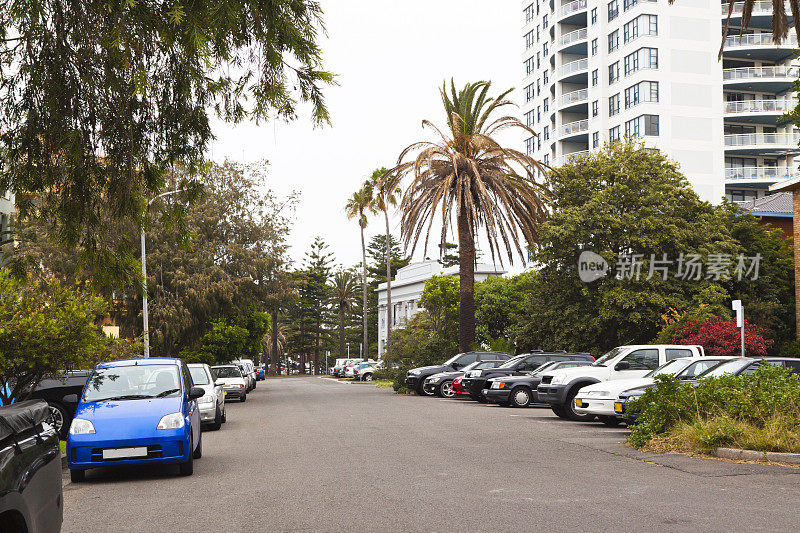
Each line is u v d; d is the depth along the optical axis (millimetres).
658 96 60812
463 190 32938
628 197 32906
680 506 7559
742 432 11141
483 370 26609
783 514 7125
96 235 10148
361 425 17797
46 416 5289
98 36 8484
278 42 8297
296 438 15258
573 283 33531
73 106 8844
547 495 8273
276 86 8461
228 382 32000
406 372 36375
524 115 79375
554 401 19016
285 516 7457
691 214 33812
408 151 34344
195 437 11555
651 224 31656
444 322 43031
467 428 16609
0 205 25359
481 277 70562
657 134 60594
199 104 9211
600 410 16422
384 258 107375
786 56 65750
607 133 65375
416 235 33719
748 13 18344
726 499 7906
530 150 77688
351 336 111438
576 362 22703
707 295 31312
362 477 9828
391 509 7637
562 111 71062
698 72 61812
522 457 11586
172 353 38562
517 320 36938
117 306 34688
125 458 10273
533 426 17109
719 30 62562
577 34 69500
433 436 14930
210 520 7410
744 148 64312
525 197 33531
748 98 66312
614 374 19266
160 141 9469
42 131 8867
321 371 138500
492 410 22703
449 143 33781
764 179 64500
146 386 11594
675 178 33844
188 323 35812
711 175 61438
